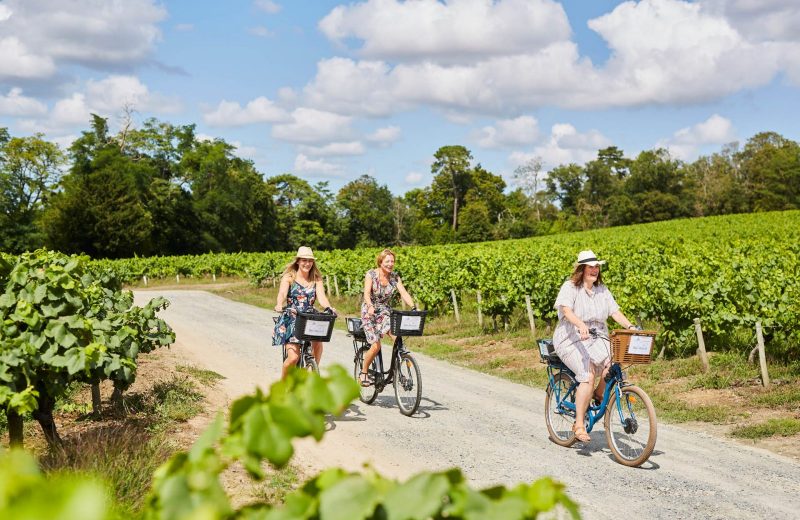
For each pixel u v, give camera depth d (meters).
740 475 6.09
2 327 5.55
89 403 7.98
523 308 17.30
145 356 11.55
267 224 85.00
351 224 104.31
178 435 6.64
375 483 1.08
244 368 11.25
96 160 68.38
